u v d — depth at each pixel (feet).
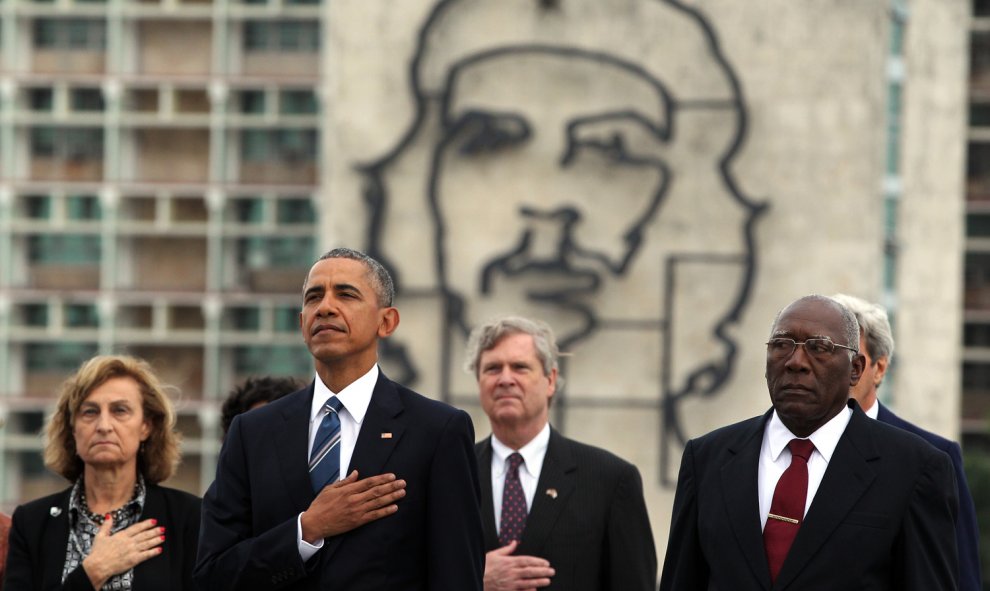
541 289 146.72
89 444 44.16
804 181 147.23
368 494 35.29
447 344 146.20
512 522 48.62
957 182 271.49
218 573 35.55
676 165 147.54
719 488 37.29
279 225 399.44
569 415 146.41
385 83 150.41
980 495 270.46
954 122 272.10
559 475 48.70
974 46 426.51
